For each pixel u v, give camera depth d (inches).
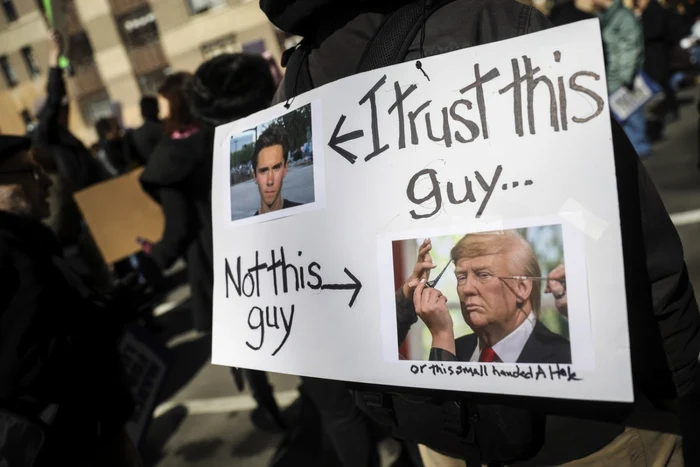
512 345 26.5
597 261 24.5
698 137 198.2
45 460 43.3
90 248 110.6
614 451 32.3
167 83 77.9
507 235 26.3
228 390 113.0
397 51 29.5
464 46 28.3
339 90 31.0
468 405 30.2
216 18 596.4
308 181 32.2
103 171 146.7
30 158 54.9
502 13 28.1
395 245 29.2
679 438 35.9
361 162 30.2
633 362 32.6
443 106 27.8
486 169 26.7
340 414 62.1
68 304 47.3
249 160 35.2
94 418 47.9
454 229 27.5
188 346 140.4
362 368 30.6
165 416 108.4
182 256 83.0
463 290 27.4
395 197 29.1
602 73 24.7
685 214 137.0
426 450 41.5
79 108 685.9
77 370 45.9
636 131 193.5
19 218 48.8
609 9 163.9
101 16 638.5
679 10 341.1
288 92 35.6
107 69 660.1
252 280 35.4
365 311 30.3
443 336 28.1
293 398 102.0
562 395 25.6
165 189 74.8
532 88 25.9
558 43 25.5
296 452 86.0
